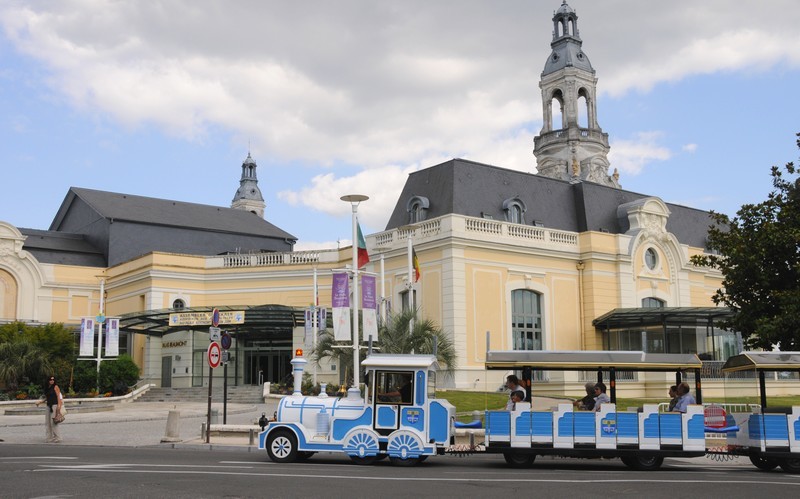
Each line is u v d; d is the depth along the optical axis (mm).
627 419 17344
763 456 17250
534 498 11352
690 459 20688
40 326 45906
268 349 48594
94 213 62125
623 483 13523
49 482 12484
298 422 17438
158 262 50281
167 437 22297
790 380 19859
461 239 38312
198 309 43062
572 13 86062
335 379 41875
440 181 42656
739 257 25328
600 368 18453
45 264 56750
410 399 17219
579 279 43312
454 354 32500
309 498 11000
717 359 42188
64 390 42719
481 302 38844
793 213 24906
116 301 55938
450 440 17344
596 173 83312
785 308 23516
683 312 39469
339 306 26391
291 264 50125
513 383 18484
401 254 41469
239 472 14375
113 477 13227
